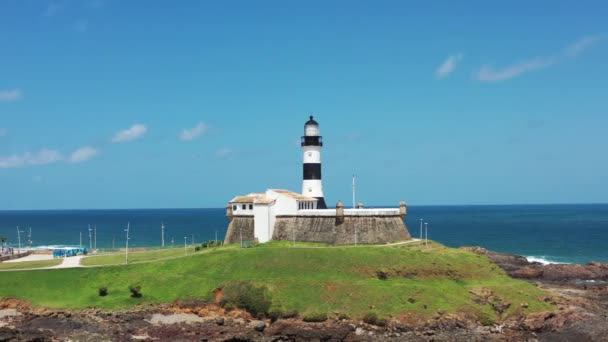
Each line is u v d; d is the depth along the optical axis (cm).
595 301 10775
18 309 9275
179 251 13338
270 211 13138
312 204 13962
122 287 10112
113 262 11731
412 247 11788
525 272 13950
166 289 9875
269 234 13100
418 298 9250
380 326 8731
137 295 9712
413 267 10294
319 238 12612
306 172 14238
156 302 9500
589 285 12631
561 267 14488
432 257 10731
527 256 19762
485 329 8812
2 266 11406
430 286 9762
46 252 14825
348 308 9012
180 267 10644
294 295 9306
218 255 10850
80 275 10488
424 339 8419
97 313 9138
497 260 15838
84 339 8212
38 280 10188
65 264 11619
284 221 13162
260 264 10300
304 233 12838
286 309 9012
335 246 11894
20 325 8712
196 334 8512
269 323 8944
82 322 8856
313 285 9531
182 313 9262
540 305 9506
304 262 10288
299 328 8625
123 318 9000
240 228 13612
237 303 9219
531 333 8781
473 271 10612
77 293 9956
